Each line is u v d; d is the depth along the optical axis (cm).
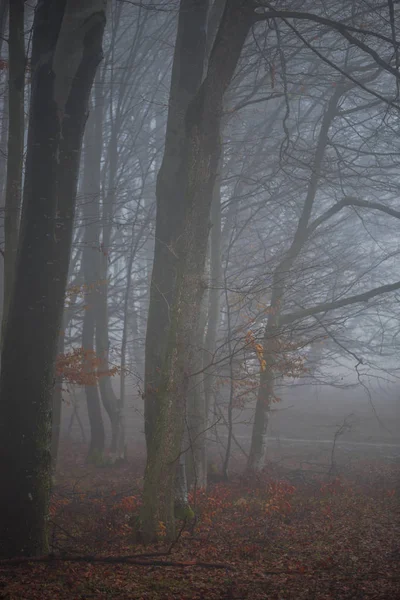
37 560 938
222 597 760
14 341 1016
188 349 1073
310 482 1769
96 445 2338
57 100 1027
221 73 1148
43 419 1027
